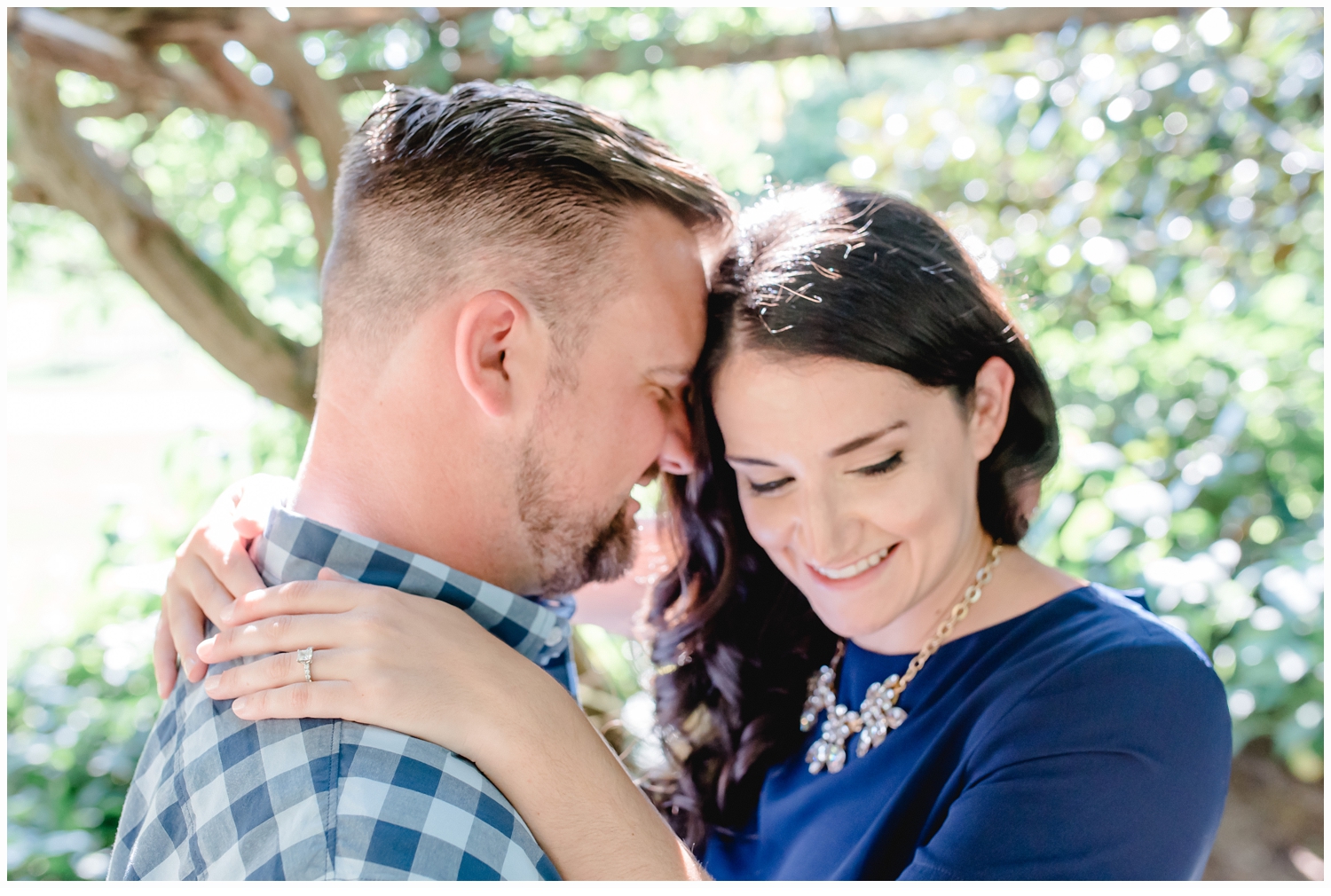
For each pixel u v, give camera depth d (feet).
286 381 8.14
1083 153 10.00
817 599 4.12
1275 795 10.34
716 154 12.74
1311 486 9.46
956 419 3.89
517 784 3.18
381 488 3.75
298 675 3.16
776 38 9.14
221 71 7.79
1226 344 9.75
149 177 11.61
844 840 4.07
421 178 3.69
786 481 3.97
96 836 8.88
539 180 3.67
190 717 3.49
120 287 13.51
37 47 7.05
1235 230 9.49
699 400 4.09
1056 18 9.00
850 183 11.17
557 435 3.77
